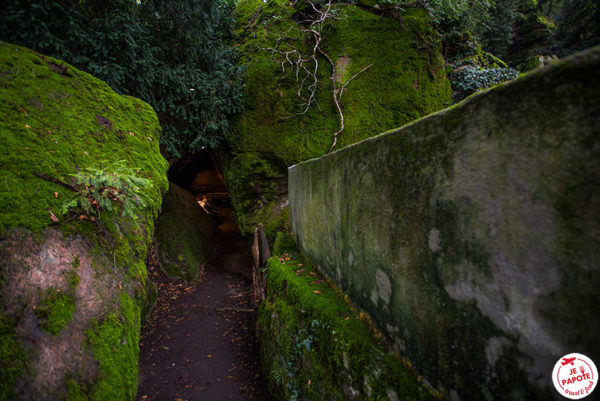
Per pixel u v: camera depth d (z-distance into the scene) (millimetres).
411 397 1526
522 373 988
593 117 749
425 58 6770
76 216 2127
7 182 1818
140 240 2643
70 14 3629
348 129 6832
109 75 4031
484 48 9461
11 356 1391
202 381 3809
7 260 1596
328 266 3225
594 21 4328
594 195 755
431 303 1462
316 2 6836
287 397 2869
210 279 7141
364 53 6766
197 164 13117
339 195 2770
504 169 1015
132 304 2256
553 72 846
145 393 3580
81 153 2426
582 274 790
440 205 1364
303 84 6973
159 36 5363
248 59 7152
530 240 938
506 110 1003
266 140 7023
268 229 7074
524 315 970
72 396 1523
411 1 6695
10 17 3037
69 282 1825
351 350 2047
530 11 9688
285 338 3062
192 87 5863
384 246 1915
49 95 2498
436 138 1378
